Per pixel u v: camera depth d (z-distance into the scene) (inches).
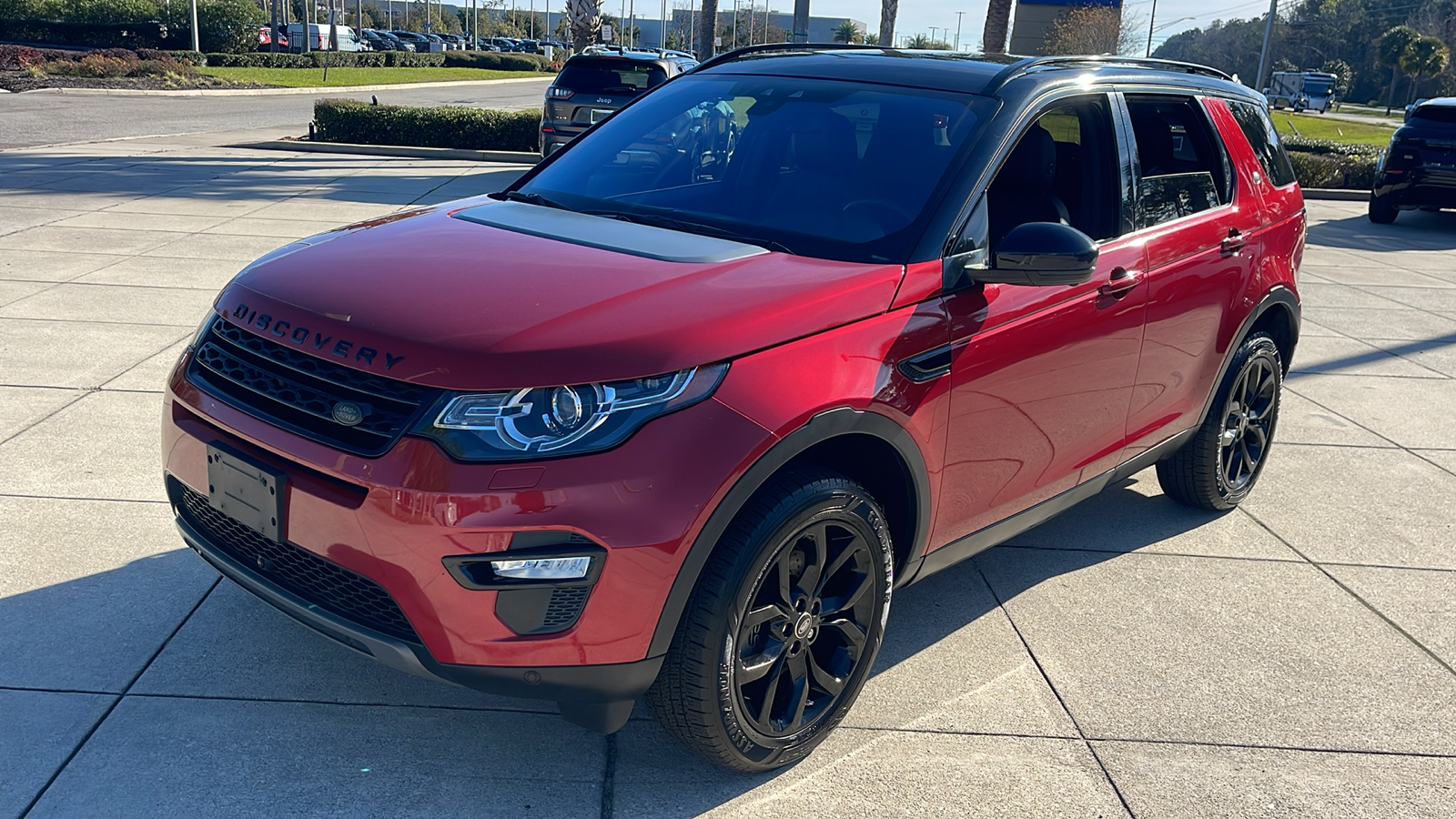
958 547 133.8
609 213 139.0
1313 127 1814.7
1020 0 1467.8
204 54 1697.8
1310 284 409.7
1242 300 175.5
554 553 94.7
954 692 134.0
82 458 181.8
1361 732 131.3
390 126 705.0
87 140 654.5
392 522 95.3
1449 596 167.6
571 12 924.6
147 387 216.8
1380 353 311.9
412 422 96.0
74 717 116.6
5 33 1622.8
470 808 107.8
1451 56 3624.5
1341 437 239.3
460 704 124.3
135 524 160.4
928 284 119.8
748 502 104.0
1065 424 142.5
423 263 114.8
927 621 151.4
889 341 113.9
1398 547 184.4
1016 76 143.3
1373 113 3238.2
